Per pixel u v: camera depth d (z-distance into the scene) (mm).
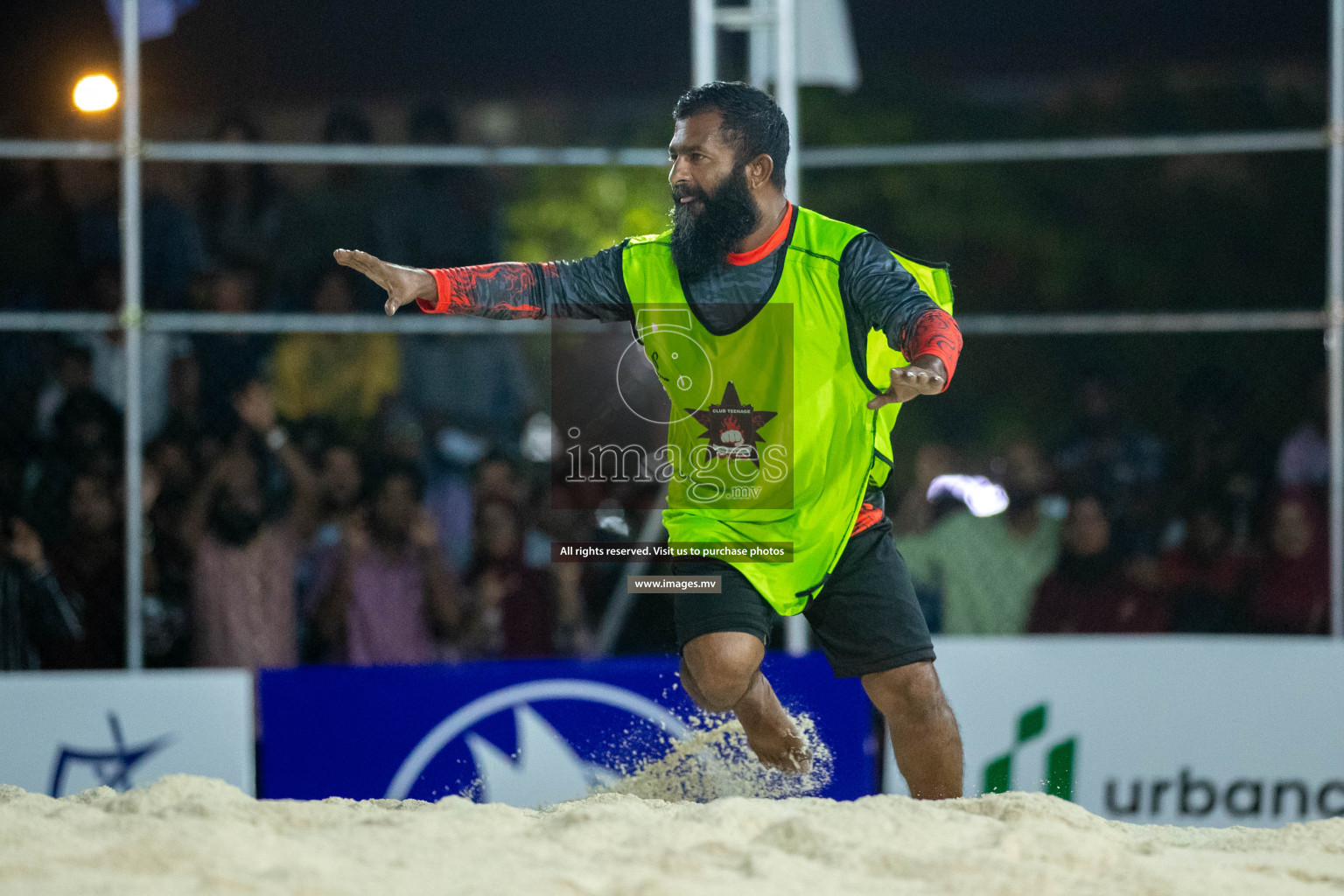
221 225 23250
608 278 10938
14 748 16578
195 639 18906
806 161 18359
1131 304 33375
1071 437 23750
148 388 21453
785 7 17656
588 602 19281
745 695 11102
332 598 19078
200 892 6402
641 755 16625
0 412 20766
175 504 19281
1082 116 34969
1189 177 34094
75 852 7145
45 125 27469
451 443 21625
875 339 10773
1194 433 23688
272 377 21594
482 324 19000
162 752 16734
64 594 18859
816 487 10766
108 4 20156
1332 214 18234
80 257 23078
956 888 7039
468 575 19594
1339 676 16891
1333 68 18359
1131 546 22562
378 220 23469
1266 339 30734
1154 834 9367
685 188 10562
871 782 16453
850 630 10938
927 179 33719
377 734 16750
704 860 7402
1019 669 17047
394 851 7477
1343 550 17969
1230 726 16922
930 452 21078
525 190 29000
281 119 34469
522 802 16688
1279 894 7305
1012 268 33312
